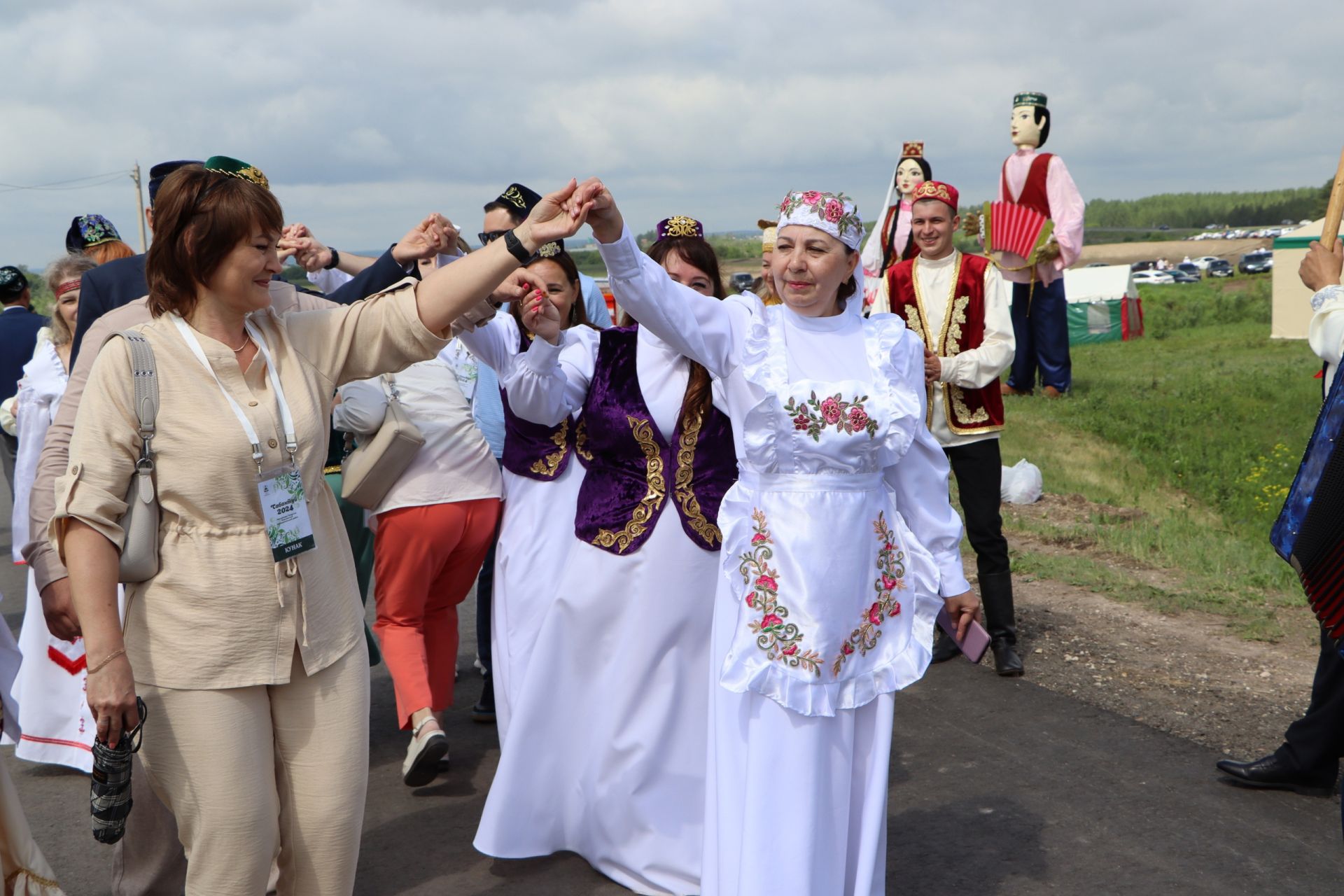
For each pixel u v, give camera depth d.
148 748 2.58
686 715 3.61
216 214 2.53
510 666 4.18
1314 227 20.36
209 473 2.53
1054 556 7.34
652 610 3.56
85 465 2.48
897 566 3.23
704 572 3.57
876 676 3.15
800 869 2.97
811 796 3.02
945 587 3.35
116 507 2.50
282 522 2.60
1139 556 7.27
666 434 3.63
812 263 3.18
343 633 2.72
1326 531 2.73
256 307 2.62
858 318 3.33
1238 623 5.98
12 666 3.46
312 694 2.67
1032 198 13.20
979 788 4.29
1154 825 3.96
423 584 4.32
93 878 3.87
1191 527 7.98
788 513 3.10
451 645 4.64
